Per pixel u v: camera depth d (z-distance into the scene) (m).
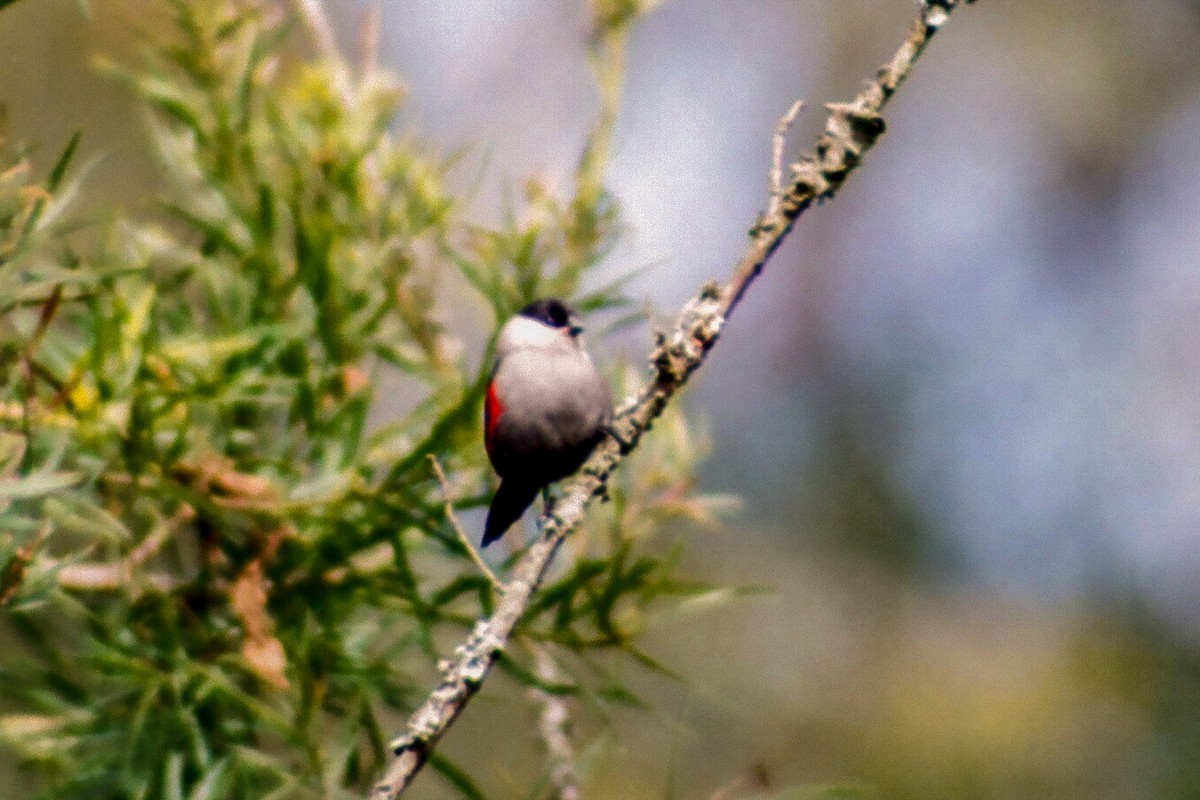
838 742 14.73
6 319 6.13
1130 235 20.56
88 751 6.02
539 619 6.36
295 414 6.20
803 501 17.41
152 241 6.61
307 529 5.99
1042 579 17.19
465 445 6.26
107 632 5.65
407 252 6.79
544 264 6.77
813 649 15.41
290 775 5.50
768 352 19.34
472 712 8.83
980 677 15.65
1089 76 20.83
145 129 8.03
